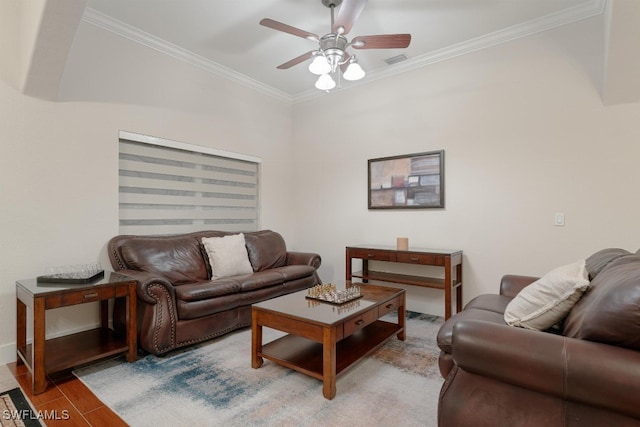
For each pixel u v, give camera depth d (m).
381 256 3.48
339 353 2.21
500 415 1.23
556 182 2.89
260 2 2.68
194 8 2.76
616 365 1.03
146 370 2.23
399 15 2.83
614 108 2.66
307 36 2.41
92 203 2.83
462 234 3.38
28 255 2.49
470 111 3.33
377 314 2.36
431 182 3.56
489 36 3.15
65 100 2.68
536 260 2.98
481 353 1.25
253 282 3.09
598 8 2.69
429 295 3.62
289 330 2.07
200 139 3.70
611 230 2.67
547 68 2.93
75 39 2.74
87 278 2.25
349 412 1.75
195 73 3.65
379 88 3.97
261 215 4.43
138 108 3.16
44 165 2.57
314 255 3.96
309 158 4.67
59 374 2.17
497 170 3.18
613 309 1.10
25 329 2.33
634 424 1.02
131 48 3.11
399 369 2.24
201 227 3.76
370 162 4.03
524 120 3.04
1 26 2.36
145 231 3.26
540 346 1.16
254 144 4.32
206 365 2.31
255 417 1.71
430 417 1.71
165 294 2.46
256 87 4.32
